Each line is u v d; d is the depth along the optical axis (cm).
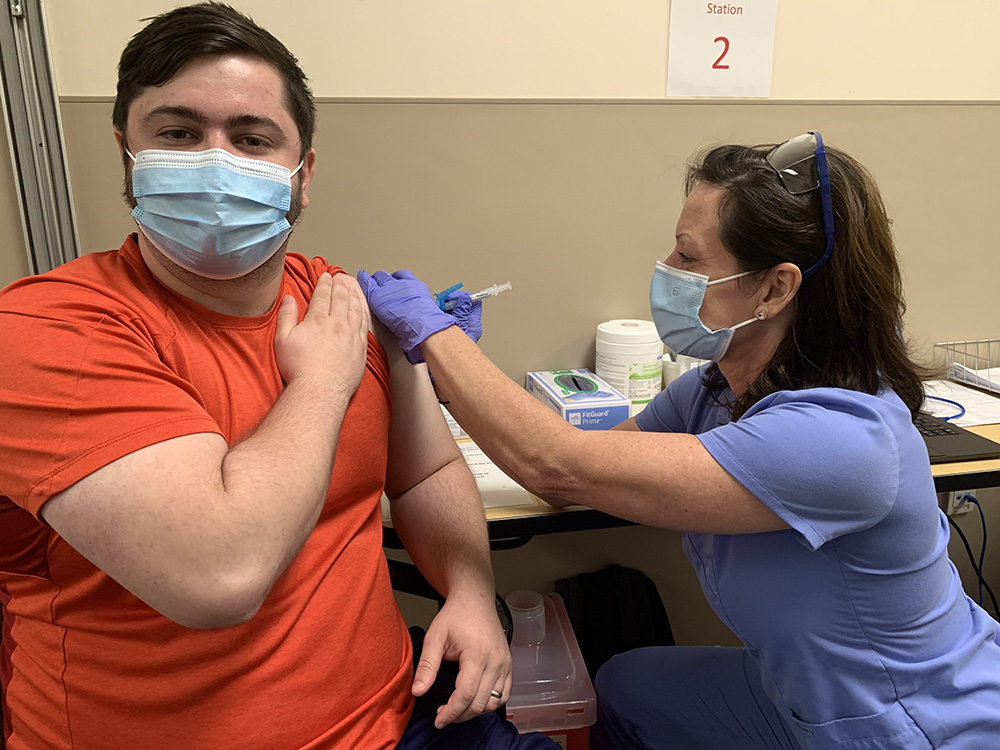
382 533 109
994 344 202
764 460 89
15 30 138
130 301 80
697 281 104
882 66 178
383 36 156
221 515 67
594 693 146
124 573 67
